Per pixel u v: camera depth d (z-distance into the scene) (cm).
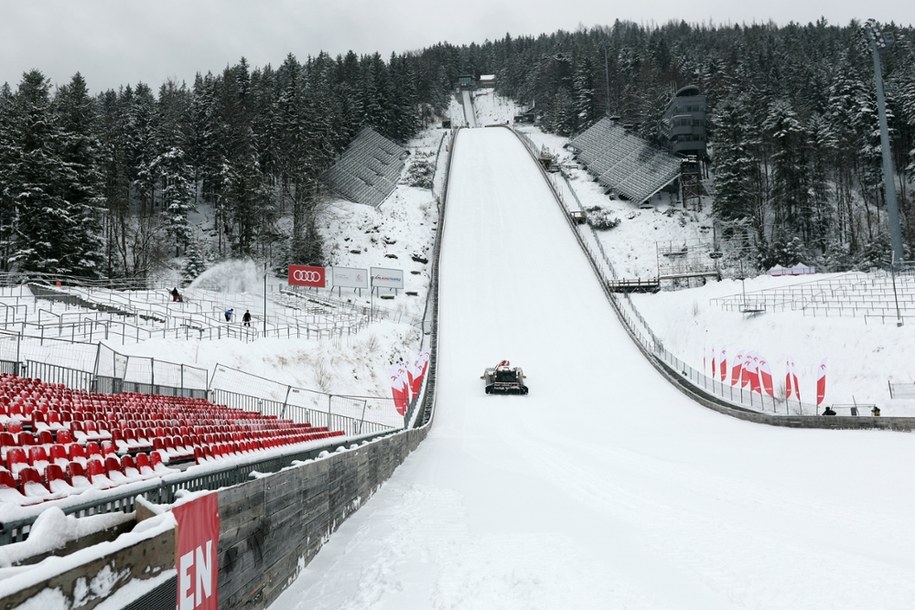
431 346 5512
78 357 2283
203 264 7025
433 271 7481
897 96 10069
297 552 764
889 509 1162
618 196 10281
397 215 9475
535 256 7969
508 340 5781
